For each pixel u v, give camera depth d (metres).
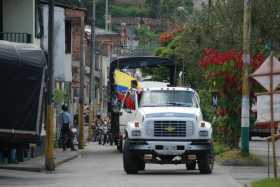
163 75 83.00
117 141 71.62
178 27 102.38
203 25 82.19
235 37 69.31
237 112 55.31
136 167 43.94
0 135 38.56
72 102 107.00
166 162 43.25
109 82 74.75
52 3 47.84
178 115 43.03
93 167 50.97
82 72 80.12
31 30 62.47
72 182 38.69
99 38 143.38
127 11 196.00
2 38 59.75
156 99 45.69
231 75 54.03
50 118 47.25
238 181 38.75
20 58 39.06
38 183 38.19
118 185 36.78
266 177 39.78
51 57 47.38
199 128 43.09
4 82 38.66
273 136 36.06
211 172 44.00
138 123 43.28
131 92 49.56
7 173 44.91
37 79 39.53
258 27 69.19
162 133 42.88
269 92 36.12
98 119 99.44
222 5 73.81
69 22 82.81
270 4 69.12
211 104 64.38
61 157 59.72
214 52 55.88
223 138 59.41
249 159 50.06
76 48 110.50
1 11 62.59
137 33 173.75
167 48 99.81
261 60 53.34
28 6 62.47
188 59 85.25
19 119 39.00
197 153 42.88
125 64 75.69
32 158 55.59
